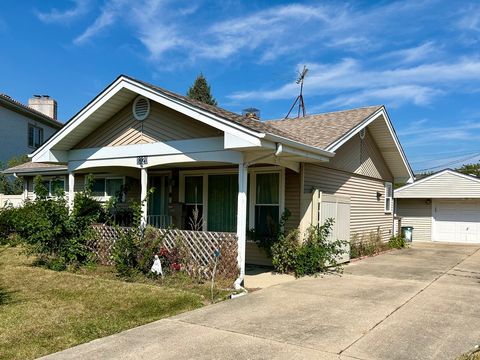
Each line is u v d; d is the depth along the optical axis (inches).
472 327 225.1
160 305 264.5
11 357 180.7
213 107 380.5
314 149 369.4
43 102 1243.2
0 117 990.4
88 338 205.8
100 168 470.9
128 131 416.2
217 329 218.7
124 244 356.2
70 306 261.7
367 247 574.6
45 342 199.5
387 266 454.6
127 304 266.7
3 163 992.9
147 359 178.5
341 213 467.5
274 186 440.5
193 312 250.8
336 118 546.6
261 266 433.7
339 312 253.0
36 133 1119.0
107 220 430.3
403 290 319.9
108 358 179.6
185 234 358.3
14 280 335.9
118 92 395.5
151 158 397.4
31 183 762.2
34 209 408.8
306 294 301.1
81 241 407.8
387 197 701.9
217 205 481.1
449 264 478.6
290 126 546.0
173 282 327.6
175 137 382.9
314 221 406.0
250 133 309.3
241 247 331.9
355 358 180.1
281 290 313.9
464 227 844.0
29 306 260.8
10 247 513.7
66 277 346.0
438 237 864.9
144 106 403.5
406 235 836.0
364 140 597.3
